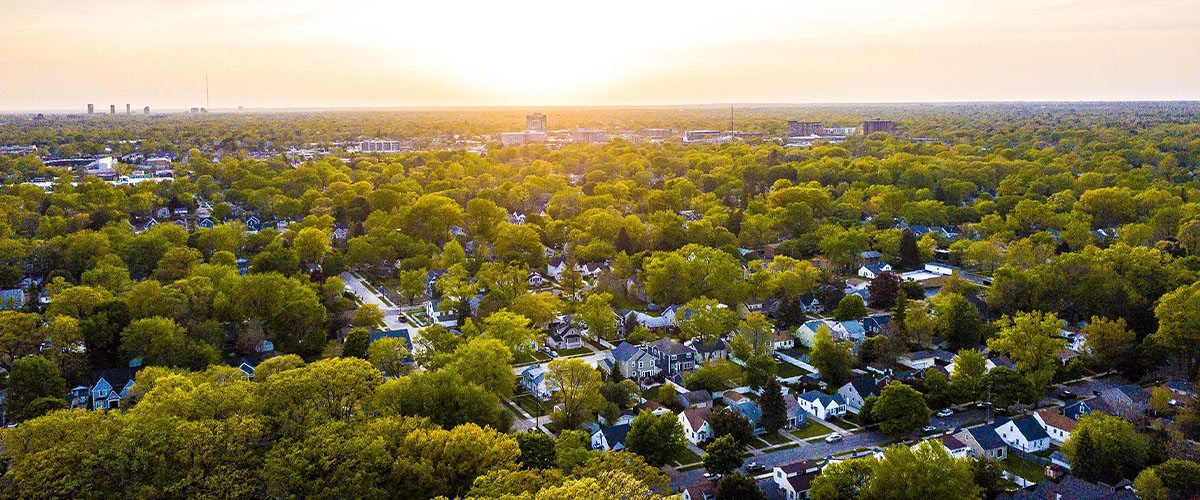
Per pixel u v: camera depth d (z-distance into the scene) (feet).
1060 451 371.76
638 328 536.01
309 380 335.47
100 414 320.50
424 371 471.62
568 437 347.15
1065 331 536.01
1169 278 573.74
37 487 261.03
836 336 523.70
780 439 397.39
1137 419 384.27
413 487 297.53
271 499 275.39
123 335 465.88
